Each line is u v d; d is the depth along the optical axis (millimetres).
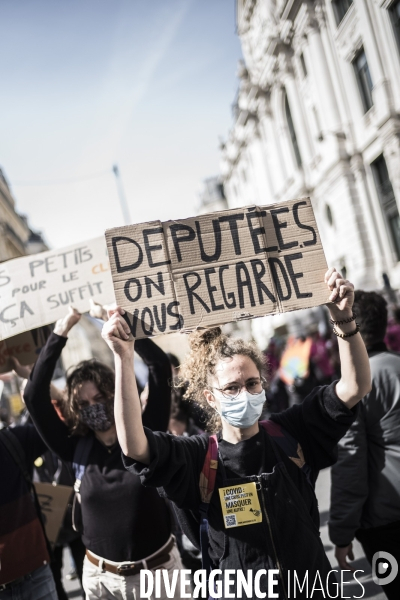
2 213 41062
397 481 3113
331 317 2490
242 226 2551
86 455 3367
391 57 22062
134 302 2469
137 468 2344
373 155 24859
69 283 3750
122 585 3205
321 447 2537
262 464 2443
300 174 32312
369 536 3229
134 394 2338
